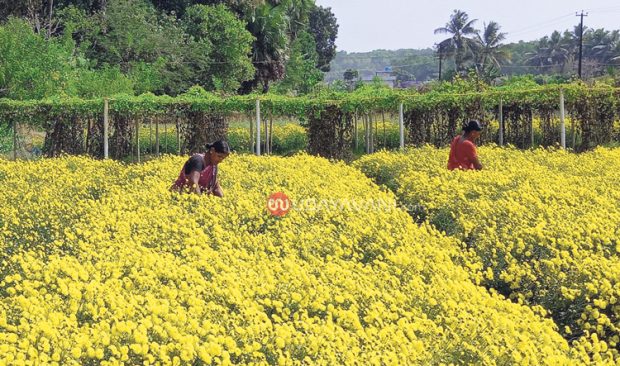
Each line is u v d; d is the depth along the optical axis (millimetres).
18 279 6336
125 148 21375
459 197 10594
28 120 20359
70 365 4703
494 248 8039
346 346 5246
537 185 11516
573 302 6855
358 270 7234
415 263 7418
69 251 7875
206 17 41500
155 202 9898
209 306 5766
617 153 16047
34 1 37812
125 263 6895
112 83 30453
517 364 5340
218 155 10070
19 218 9250
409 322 6031
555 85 20844
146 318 5234
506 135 21750
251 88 48906
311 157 17391
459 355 5445
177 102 21266
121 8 38188
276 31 48281
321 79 57125
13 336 4883
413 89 27250
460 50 91312
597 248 7926
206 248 7637
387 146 23766
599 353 5969
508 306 6402
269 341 5340
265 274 6660
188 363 4898
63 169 14773
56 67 27406
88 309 5684
